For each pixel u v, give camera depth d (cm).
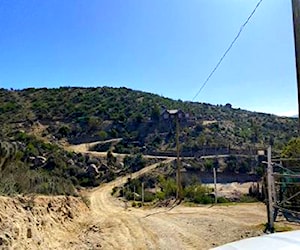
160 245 1199
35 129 8012
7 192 1582
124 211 2855
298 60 689
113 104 9469
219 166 5703
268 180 1341
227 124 8131
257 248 234
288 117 9231
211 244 1146
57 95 9906
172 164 6288
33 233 1272
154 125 8350
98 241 1362
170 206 2878
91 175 6128
